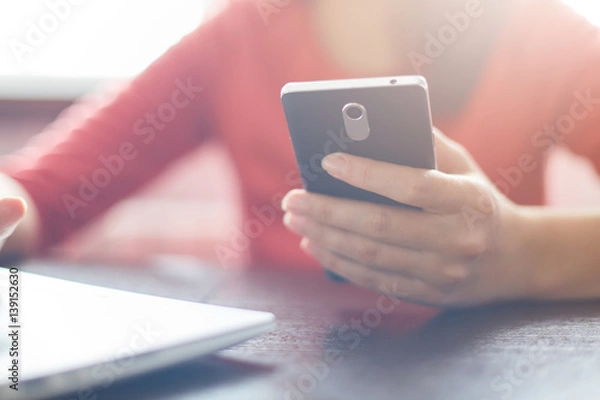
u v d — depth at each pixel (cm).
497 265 52
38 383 27
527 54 99
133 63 173
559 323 44
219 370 34
